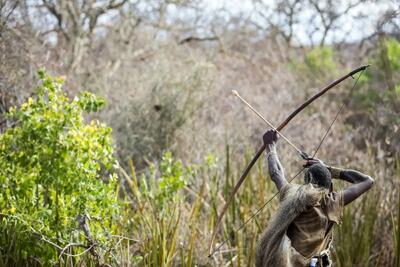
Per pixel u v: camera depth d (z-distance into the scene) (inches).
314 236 215.3
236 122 504.7
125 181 402.6
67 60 510.3
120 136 442.3
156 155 455.2
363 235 329.1
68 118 278.4
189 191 369.4
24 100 385.7
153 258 276.1
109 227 287.6
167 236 294.8
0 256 264.5
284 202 217.6
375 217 337.1
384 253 331.9
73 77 488.7
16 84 392.2
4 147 281.3
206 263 300.5
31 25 486.3
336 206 218.2
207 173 387.9
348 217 329.1
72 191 273.7
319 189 215.5
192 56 528.7
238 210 343.9
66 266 263.1
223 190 375.6
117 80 494.6
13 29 405.1
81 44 537.6
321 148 469.7
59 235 269.1
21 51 400.5
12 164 280.2
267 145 240.7
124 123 451.2
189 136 464.8
